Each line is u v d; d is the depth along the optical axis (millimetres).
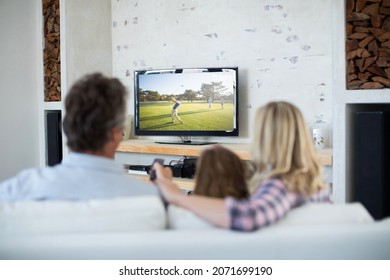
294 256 1234
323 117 4141
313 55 4168
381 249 1277
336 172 3434
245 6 4543
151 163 4844
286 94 4336
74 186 1355
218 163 1502
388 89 3191
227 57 4691
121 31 5566
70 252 1171
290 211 1339
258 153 1483
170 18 5105
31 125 5488
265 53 4441
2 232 1218
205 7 4820
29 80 5445
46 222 1236
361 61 3309
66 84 5141
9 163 5312
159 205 1307
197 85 4676
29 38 5422
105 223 1255
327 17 4078
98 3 5469
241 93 4613
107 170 1438
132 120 5480
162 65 5207
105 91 1475
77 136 1445
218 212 1255
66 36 5121
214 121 4621
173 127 4832
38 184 1351
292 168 1421
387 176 3234
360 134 3242
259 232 1229
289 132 1442
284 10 4309
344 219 1357
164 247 1189
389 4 3207
